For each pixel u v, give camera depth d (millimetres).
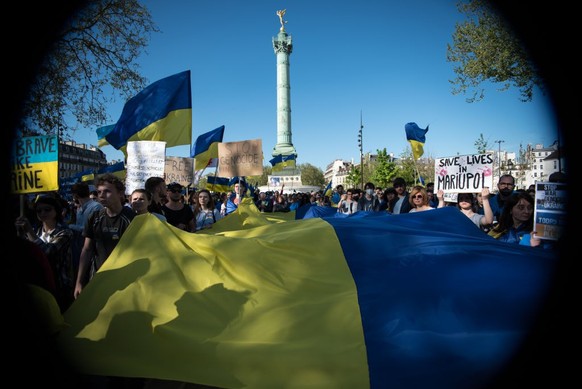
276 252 4062
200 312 3361
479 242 4340
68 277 4324
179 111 7477
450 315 3262
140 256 3725
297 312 3387
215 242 4023
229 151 9758
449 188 6867
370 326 3213
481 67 13336
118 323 3248
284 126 66375
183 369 2949
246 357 2928
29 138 4309
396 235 4469
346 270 3918
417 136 10953
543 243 4535
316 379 2861
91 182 15578
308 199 17672
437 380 2850
